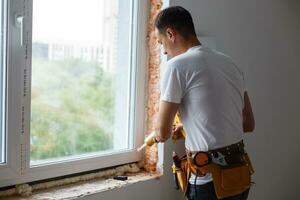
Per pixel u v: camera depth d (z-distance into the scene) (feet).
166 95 4.73
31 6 4.95
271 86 9.21
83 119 5.98
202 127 4.76
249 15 8.17
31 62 5.04
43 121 5.36
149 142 5.52
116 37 6.38
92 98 6.09
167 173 6.57
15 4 4.74
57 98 5.53
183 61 4.75
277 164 9.77
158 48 6.52
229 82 4.99
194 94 4.75
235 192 4.86
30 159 5.21
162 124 4.74
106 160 6.18
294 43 10.12
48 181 5.46
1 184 4.88
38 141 5.32
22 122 4.99
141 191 6.09
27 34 4.92
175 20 4.85
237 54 7.88
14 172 4.95
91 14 5.92
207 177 4.80
